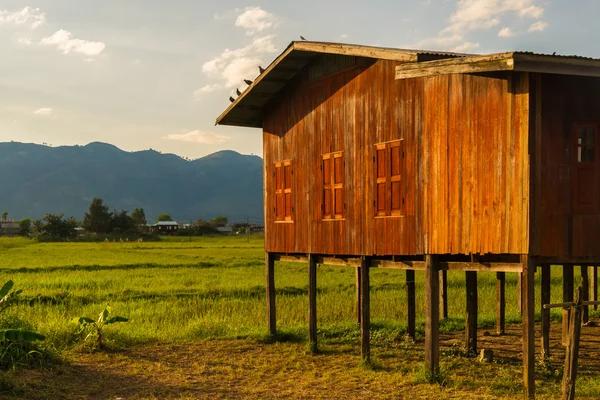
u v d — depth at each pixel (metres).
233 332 18.22
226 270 38.47
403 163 13.10
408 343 16.89
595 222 10.95
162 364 14.26
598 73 10.30
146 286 29.72
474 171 11.52
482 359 14.57
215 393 11.86
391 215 13.41
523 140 10.68
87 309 22.58
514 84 10.87
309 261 16.11
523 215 10.65
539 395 11.18
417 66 11.16
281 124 17.45
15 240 94.81
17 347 12.96
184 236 128.88
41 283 29.50
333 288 28.64
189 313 22.16
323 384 12.54
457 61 10.51
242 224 182.62
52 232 103.88
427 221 12.48
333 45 13.84
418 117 12.74
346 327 18.69
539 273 33.03
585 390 11.35
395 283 30.06
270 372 13.74
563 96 10.98
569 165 10.95
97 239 102.94
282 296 26.06
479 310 23.20
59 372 12.98
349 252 14.66
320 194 15.72
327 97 15.52
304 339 17.47
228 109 17.88
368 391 11.90
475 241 11.46
